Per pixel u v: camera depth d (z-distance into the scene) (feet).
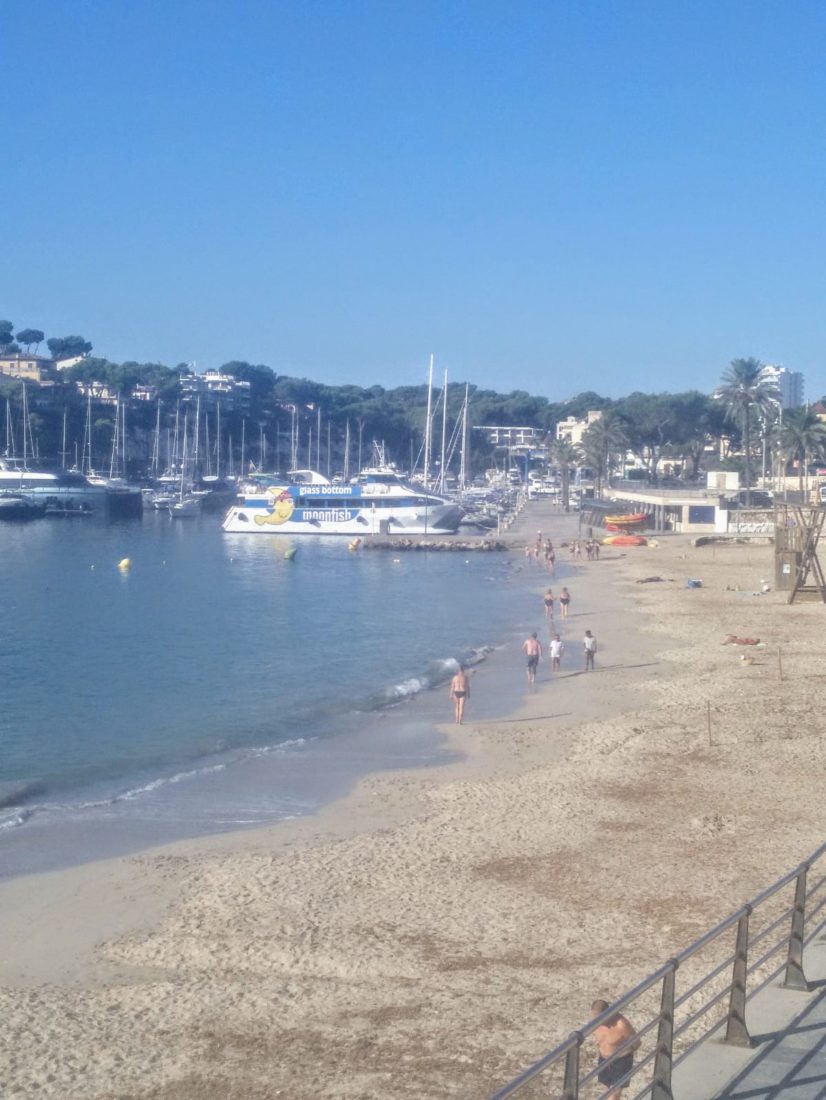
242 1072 39.86
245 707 121.19
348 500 386.52
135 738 106.32
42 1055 41.78
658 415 524.11
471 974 48.42
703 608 192.54
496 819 74.33
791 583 205.87
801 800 75.87
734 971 34.14
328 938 53.72
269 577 275.18
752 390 443.73
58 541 381.40
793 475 510.99
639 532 366.63
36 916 58.29
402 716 113.91
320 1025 43.55
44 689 132.67
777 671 128.88
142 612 209.36
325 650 163.12
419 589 245.65
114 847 71.10
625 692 120.78
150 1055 41.52
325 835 72.49
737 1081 31.94
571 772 86.28
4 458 569.64
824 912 50.39
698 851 65.36
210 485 631.56
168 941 54.19
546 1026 42.24
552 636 169.58
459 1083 38.01
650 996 43.96
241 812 79.25
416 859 66.18
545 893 59.21
